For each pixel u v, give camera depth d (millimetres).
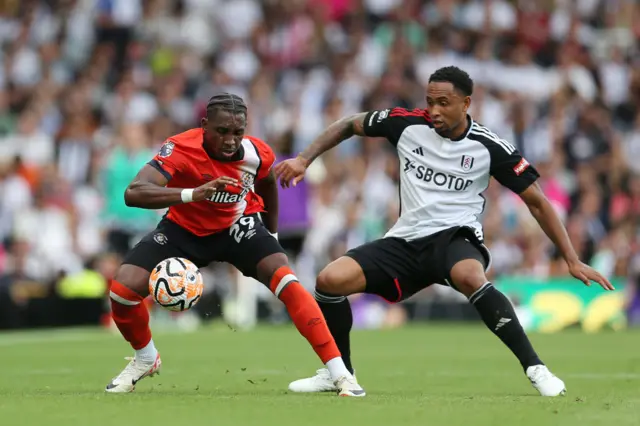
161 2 80188
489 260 24891
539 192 24469
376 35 76000
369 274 24422
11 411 18922
